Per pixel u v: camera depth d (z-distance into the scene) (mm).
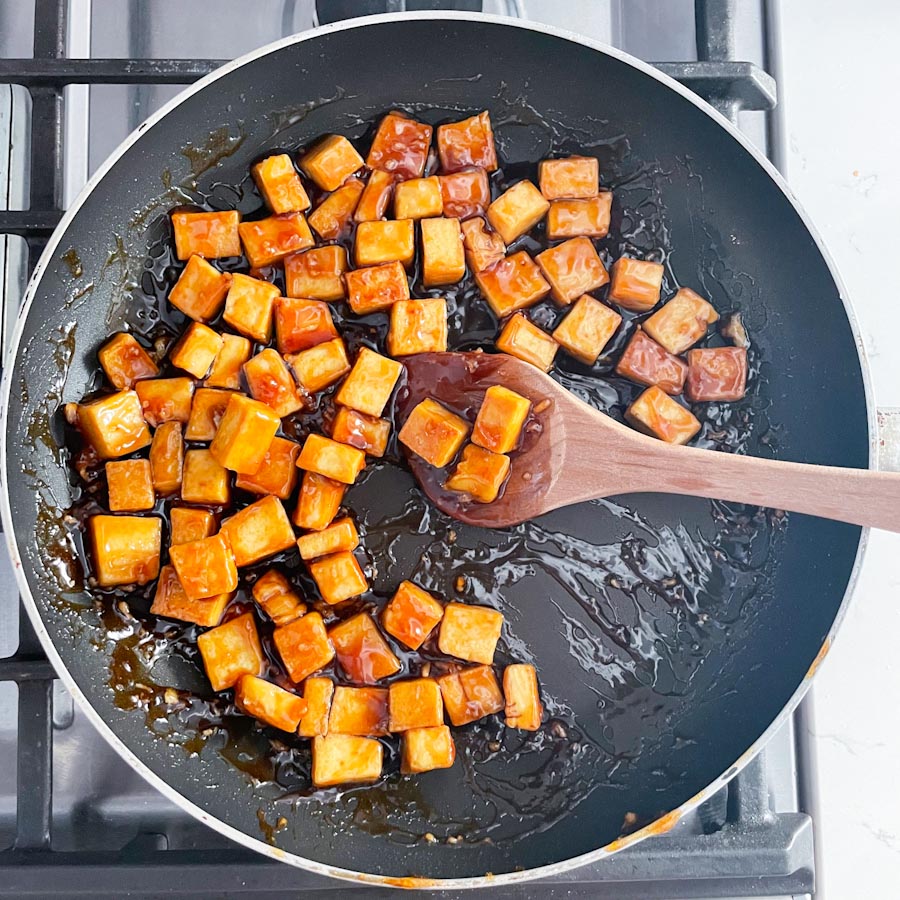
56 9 525
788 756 549
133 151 510
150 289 535
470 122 535
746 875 510
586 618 549
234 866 510
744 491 490
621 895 516
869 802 542
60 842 534
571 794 538
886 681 546
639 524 550
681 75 520
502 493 530
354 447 531
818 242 512
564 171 536
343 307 542
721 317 547
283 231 530
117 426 523
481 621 535
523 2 575
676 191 542
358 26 499
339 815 529
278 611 529
